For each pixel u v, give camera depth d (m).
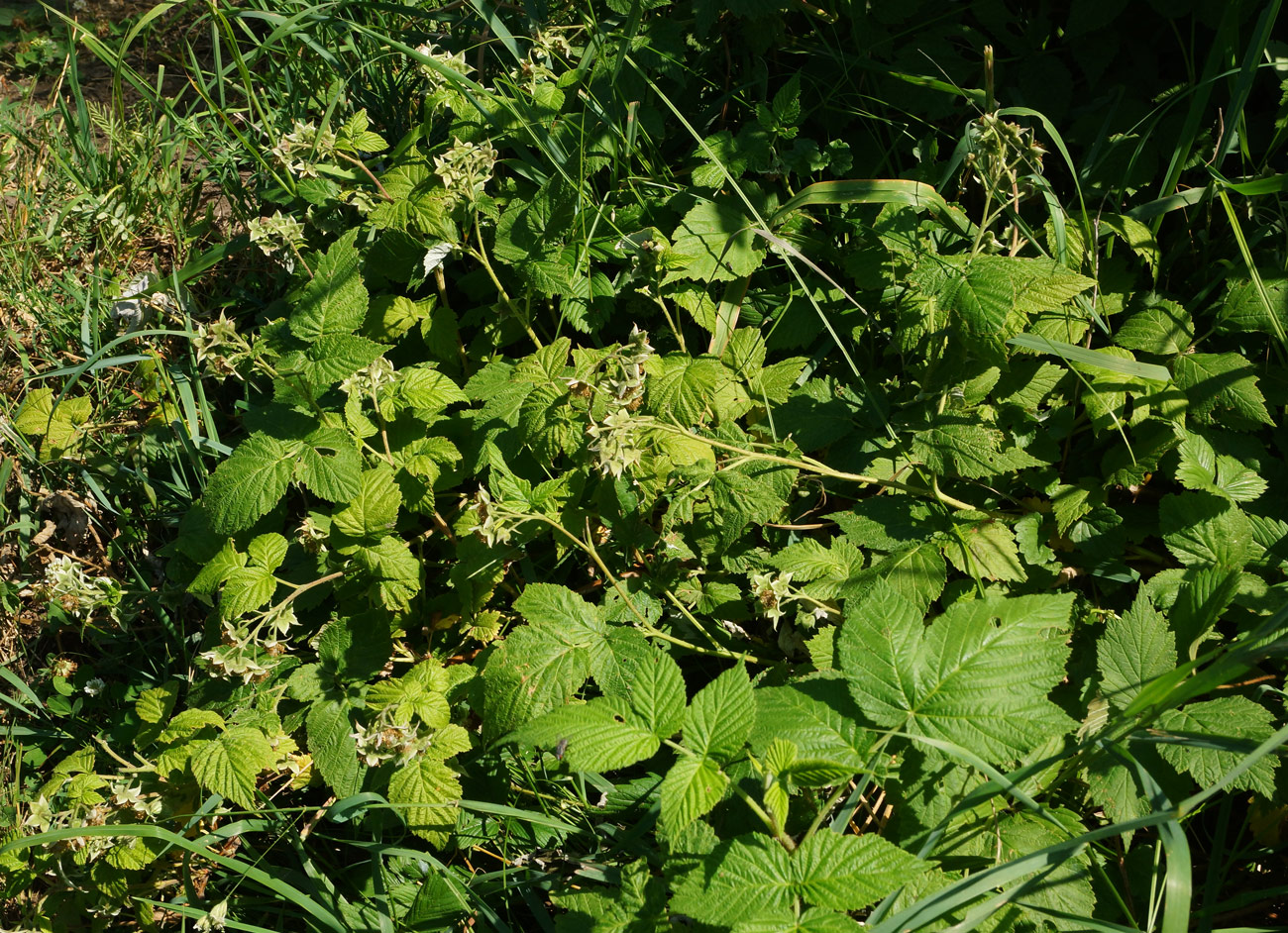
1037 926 1.83
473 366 3.12
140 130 4.16
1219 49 2.54
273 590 2.51
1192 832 2.26
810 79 3.26
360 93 3.85
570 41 3.53
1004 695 1.81
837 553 2.42
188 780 2.49
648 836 2.31
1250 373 2.39
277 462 2.57
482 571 2.58
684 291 2.89
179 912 2.32
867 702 1.86
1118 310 2.66
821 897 1.62
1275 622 1.72
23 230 4.07
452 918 2.20
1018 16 3.20
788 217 2.99
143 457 3.33
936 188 2.76
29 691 2.93
